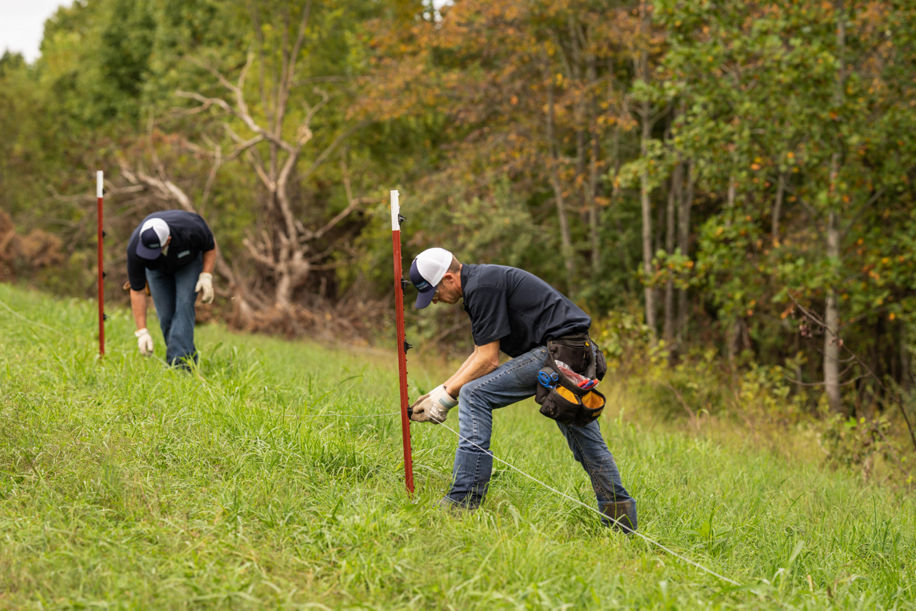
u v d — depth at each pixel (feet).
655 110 67.46
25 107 103.81
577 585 11.09
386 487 14.84
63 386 18.57
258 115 82.28
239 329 63.98
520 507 15.01
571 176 71.56
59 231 96.43
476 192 69.56
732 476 21.38
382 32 73.51
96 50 101.55
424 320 64.64
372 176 81.56
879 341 61.31
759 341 65.62
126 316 33.99
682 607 10.85
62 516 11.81
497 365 14.14
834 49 42.01
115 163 75.72
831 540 16.26
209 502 13.00
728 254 44.27
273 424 16.63
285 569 11.10
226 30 86.38
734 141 43.34
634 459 21.38
